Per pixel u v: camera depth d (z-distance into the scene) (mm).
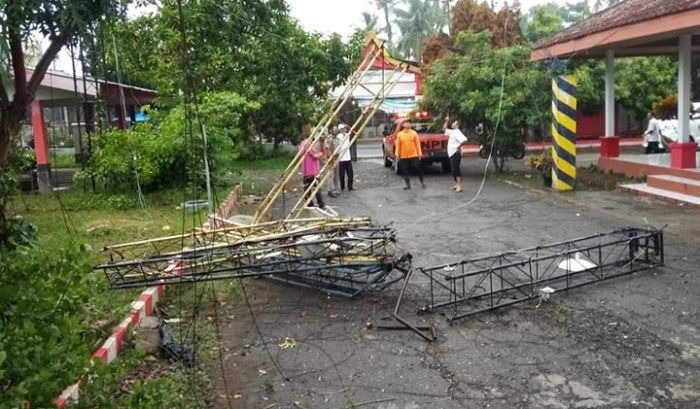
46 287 3469
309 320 6344
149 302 6555
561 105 14508
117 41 8430
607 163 17391
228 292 7270
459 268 7941
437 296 6867
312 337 5883
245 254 6648
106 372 3402
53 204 13367
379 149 32094
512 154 19172
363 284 6980
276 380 5008
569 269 7160
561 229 10305
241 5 9250
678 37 14039
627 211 11711
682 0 11641
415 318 6242
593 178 16359
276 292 7289
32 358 3002
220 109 14305
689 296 6574
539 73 17156
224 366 5293
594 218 11164
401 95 28469
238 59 16203
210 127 13914
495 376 4926
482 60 18297
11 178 6168
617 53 18250
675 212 11383
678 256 8141
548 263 7926
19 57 4590
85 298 3641
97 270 6547
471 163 22125
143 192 14148
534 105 17359
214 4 8766
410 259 7004
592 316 6105
